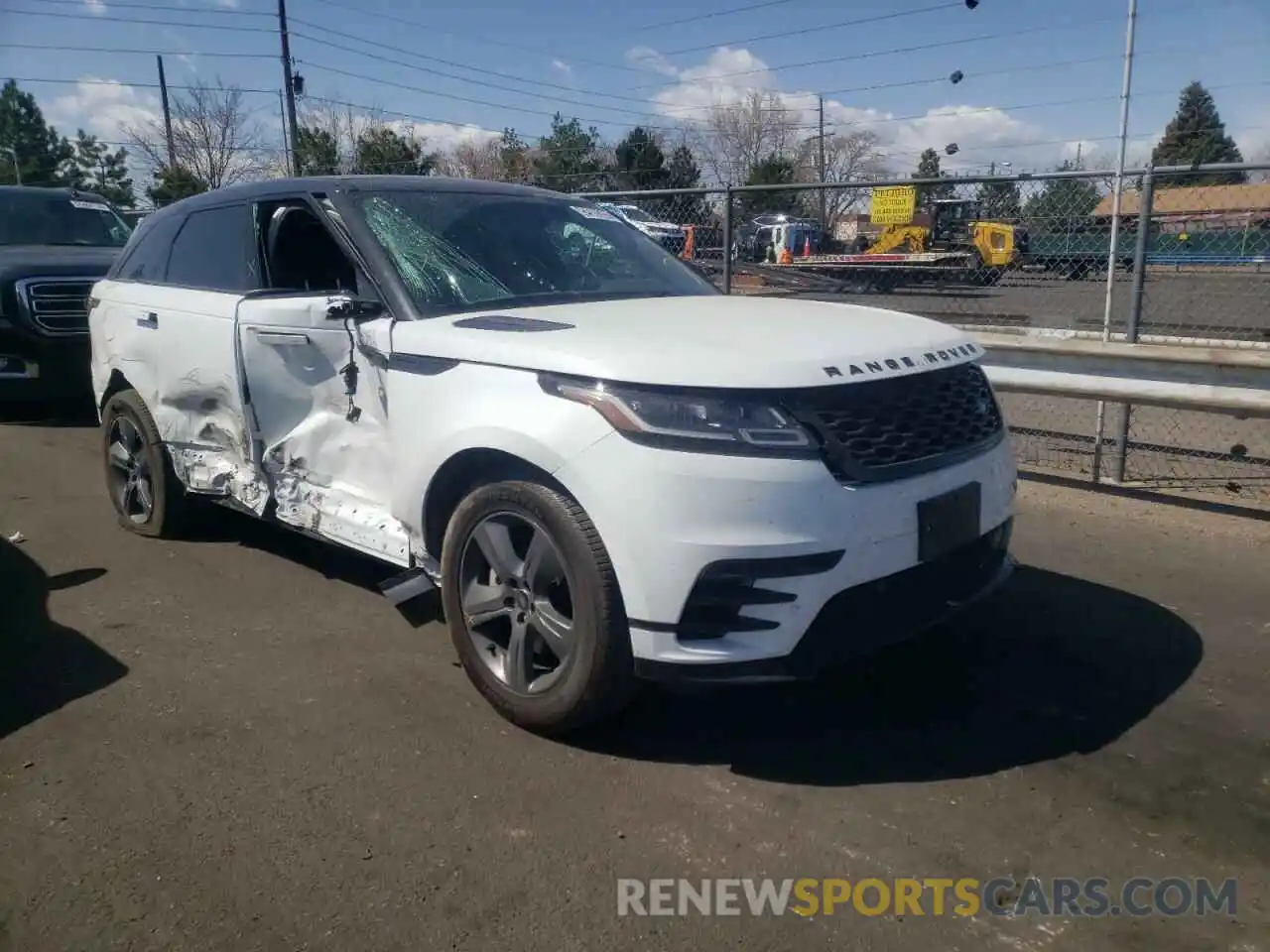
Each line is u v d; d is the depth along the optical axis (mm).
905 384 3389
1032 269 8836
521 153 44469
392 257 4074
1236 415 5832
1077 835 2986
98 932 2604
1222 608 4645
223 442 4914
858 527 3119
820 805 3137
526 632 3496
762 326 3635
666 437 3066
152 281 5414
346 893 2738
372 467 4086
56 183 56906
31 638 4371
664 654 3133
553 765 3361
